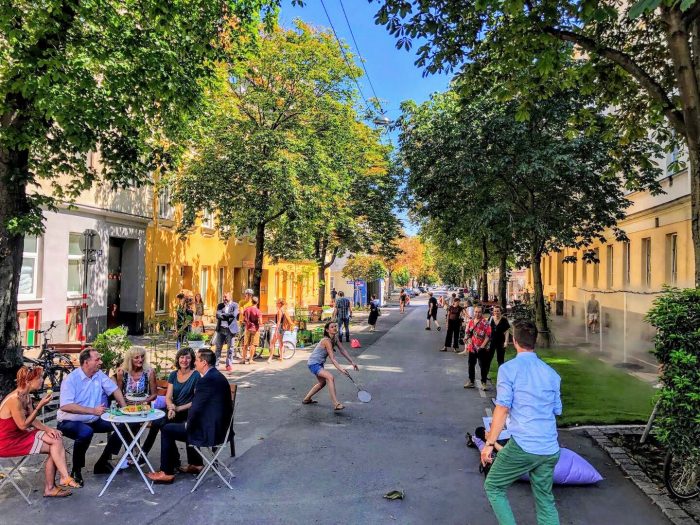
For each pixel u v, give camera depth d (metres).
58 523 4.75
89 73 7.87
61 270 15.62
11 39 7.03
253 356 15.28
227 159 16.55
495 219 16.31
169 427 5.87
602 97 10.04
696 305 5.39
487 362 11.28
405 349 18.39
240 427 8.02
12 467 5.52
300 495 5.44
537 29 7.67
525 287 43.03
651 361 13.69
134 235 19.78
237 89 18.61
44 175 9.13
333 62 17.98
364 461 6.49
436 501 5.30
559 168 14.63
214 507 5.13
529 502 5.27
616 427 7.83
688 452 5.11
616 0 9.47
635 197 19.59
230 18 9.77
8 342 7.67
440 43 8.95
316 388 9.57
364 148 24.95
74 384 5.86
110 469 6.14
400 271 74.56
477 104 14.95
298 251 25.97
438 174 16.44
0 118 7.71
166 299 22.67
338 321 20.34
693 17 6.57
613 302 17.39
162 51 7.97
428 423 8.30
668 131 11.28
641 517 4.95
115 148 9.59
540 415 4.06
